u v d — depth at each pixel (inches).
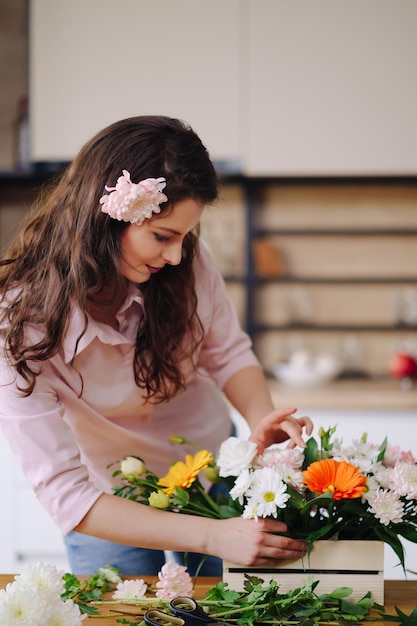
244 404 63.4
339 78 129.2
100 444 58.4
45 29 128.2
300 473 45.1
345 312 150.3
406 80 129.0
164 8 128.3
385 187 150.1
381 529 45.4
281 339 150.3
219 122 129.6
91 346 52.3
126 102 129.0
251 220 145.6
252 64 129.0
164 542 46.0
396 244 150.9
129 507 47.1
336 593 43.7
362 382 142.3
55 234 49.9
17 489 109.7
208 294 60.6
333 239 151.2
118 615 43.6
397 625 41.9
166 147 48.4
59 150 129.2
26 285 49.5
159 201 46.9
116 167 48.5
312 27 128.6
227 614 42.0
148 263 49.9
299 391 127.6
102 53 128.4
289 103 129.5
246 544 44.3
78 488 47.7
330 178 141.9
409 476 44.4
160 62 128.7
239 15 128.6
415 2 128.1
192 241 56.6
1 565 110.2
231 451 46.3
